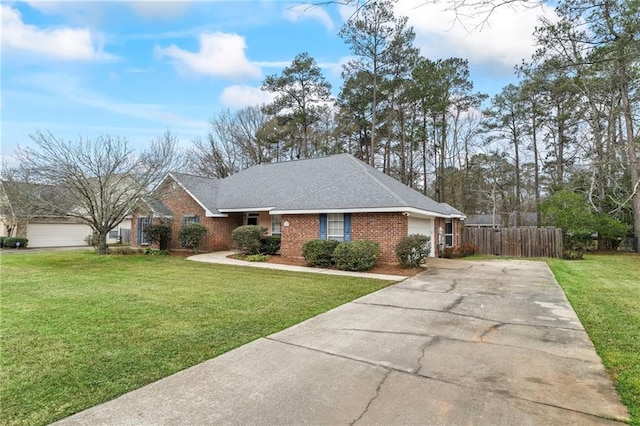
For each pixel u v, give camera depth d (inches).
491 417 120.9
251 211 735.1
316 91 1344.7
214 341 196.5
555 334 214.2
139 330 214.5
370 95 1194.6
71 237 1121.4
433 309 275.6
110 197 631.8
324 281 399.5
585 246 896.9
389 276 443.2
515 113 1290.6
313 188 693.3
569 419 120.2
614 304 292.2
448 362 169.5
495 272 488.1
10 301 291.9
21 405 126.6
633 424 117.3
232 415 121.0
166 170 664.4
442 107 1186.0
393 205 517.0
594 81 708.0
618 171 736.3
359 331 218.2
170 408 125.4
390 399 132.7
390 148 1364.4
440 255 735.7
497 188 1457.9
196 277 422.6
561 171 1147.3
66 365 161.8
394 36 1052.5
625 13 442.3
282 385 143.8
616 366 164.9
